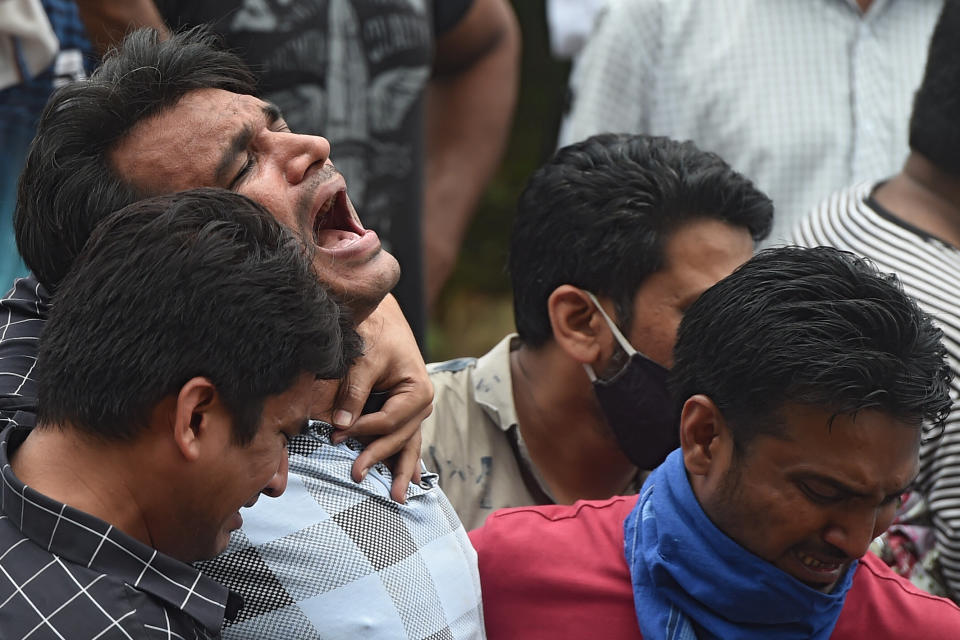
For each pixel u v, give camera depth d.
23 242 3.71
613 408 4.52
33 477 2.95
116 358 2.85
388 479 3.74
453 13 8.19
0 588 2.84
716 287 3.48
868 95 7.07
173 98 3.64
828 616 3.50
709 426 3.45
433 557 3.63
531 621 3.82
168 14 6.21
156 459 2.90
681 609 3.57
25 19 5.45
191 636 2.96
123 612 2.83
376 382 3.91
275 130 3.81
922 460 4.68
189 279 2.85
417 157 6.92
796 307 3.27
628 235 4.38
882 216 5.17
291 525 3.42
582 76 7.38
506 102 8.62
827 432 3.19
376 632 3.39
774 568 3.40
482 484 4.70
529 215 4.64
